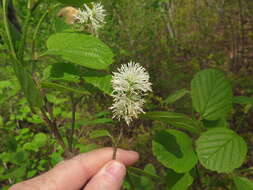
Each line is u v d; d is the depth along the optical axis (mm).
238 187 185
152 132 485
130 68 153
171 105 497
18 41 151
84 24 181
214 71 206
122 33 556
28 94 123
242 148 170
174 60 669
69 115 315
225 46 736
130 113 146
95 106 489
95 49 136
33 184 171
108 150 208
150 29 602
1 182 345
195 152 180
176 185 179
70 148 185
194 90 204
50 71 151
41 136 293
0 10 226
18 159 272
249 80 569
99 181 169
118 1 503
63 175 182
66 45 139
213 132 177
